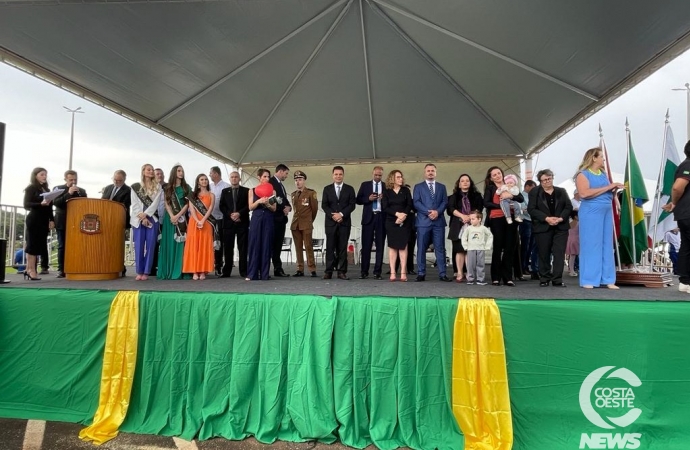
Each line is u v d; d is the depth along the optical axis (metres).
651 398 2.29
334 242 4.57
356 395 2.41
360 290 3.15
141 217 4.12
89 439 2.39
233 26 4.48
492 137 7.84
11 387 2.68
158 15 4.05
